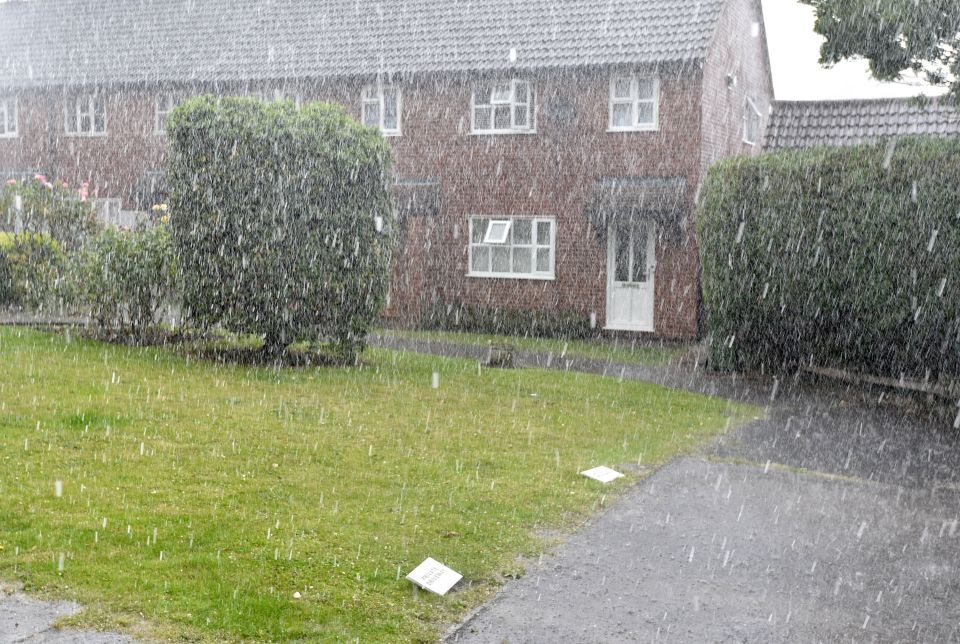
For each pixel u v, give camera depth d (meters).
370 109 21.81
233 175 12.44
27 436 8.01
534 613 5.35
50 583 5.24
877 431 10.67
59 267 16.25
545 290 20.25
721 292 14.78
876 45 12.59
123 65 24.72
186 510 6.52
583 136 19.78
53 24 27.27
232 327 12.91
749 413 11.53
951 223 12.50
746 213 14.46
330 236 12.87
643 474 8.38
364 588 5.49
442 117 20.98
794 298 14.09
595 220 19.31
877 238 13.20
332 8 23.98
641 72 19.17
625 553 6.36
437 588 5.52
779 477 8.48
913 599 5.73
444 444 8.95
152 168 24.36
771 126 22.59
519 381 12.95
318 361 13.43
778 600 5.66
